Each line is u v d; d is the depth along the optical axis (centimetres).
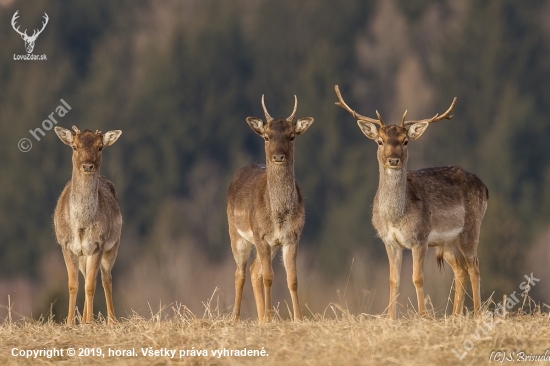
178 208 13088
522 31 16162
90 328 3491
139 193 13862
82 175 3891
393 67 16388
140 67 16200
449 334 3130
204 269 10506
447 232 4081
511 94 14725
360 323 3288
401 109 15362
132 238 12800
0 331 3488
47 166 13488
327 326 3266
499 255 7244
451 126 14562
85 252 3941
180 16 17250
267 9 17012
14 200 12875
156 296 9319
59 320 6512
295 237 3794
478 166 14025
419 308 3825
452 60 15538
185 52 15812
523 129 14350
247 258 4056
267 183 3784
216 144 14988
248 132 15362
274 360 2898
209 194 13625
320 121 14512
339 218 12438
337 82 15438
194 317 3572
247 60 16325
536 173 14075
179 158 14550
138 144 14462
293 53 16538
